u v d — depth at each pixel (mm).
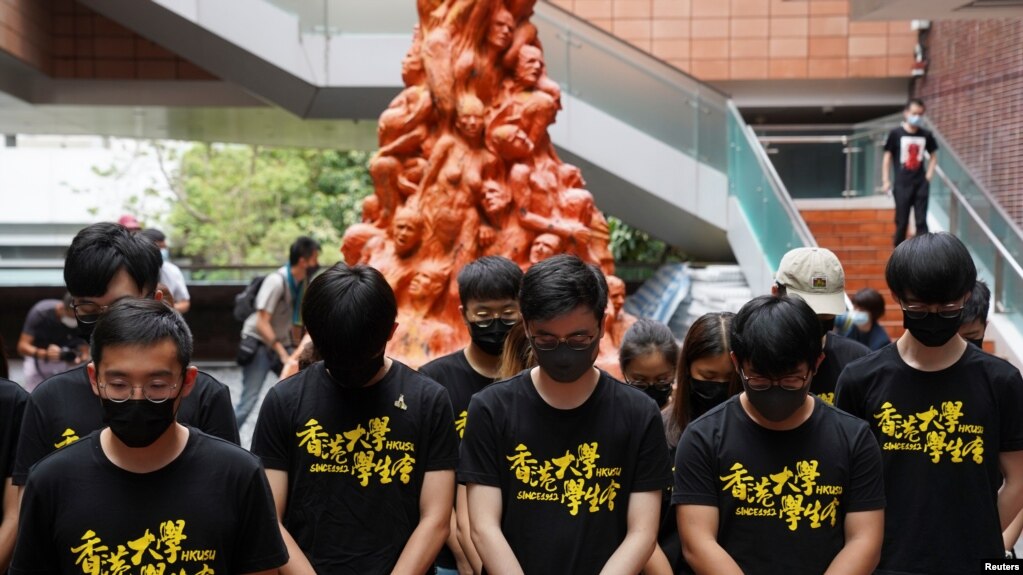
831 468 2973
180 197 21203
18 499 3055
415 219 7332
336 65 11281
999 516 3414
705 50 14859
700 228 12453
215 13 11094
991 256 9648
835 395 3607
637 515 2973
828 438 2998
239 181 20906
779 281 4125
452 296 7297
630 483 3002
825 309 4012
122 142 21859
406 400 3137
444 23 7516
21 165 21906
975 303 4137
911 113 10789
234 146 21375
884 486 3180
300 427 3109
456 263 7328
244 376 7824
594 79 11586
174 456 2547
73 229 22078
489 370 4023
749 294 11531
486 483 3002
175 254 22234
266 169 20750
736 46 14820
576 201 7586
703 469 3035
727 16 14812
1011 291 9289
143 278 3312
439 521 3098
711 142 12047
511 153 7434
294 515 3107
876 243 12625
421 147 7535
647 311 12102
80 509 2482
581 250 7520
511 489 2990
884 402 3441
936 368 3424
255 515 2590
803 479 2969
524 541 2963
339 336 2926
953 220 10625
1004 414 3398
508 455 2994
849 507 2996
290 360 6891
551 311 2801
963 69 13367
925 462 3385
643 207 12297
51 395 3105
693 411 3676
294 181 20766
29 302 14602
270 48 11180
